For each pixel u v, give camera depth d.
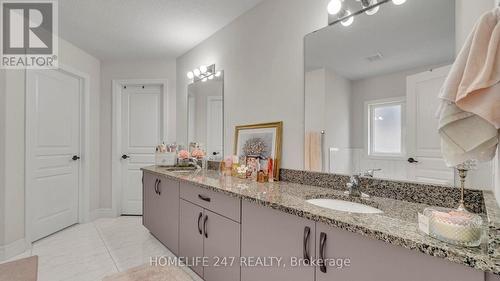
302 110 1.83
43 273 1.96
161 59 3.59
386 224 0.89
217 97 2.70
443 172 1.20
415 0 1.32
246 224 1.40
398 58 1.38
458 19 1.16
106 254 2.31
